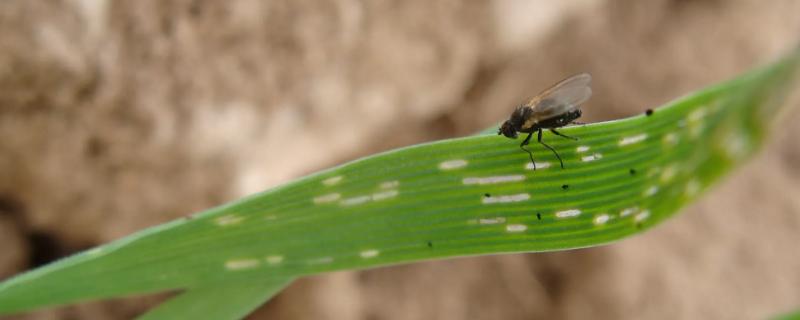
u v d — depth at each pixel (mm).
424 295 102
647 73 121
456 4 93
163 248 70
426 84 94
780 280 128
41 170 83
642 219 71
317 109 89
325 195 69
